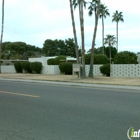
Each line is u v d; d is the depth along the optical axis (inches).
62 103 410.9
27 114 329.1
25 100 444.5
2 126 271.9
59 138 227.8
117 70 1137.4
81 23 1013.8
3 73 1585.9
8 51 4114.2
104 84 772.6
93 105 390.9
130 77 1050.1
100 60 1398.9
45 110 353.7
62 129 256.7
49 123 281.4
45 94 530.9
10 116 318.7
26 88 664.4
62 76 1168.8
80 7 1016.2
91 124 274.8
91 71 1047.6
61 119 299.6
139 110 349.7
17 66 1654.8
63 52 4220.0
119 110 350.3
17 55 3870.6
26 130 255.3
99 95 517.0
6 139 228.2
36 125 273.7
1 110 356.5
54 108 367.9
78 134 239.0
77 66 1029.2
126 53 1307.8
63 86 738.8
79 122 284.2
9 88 662.5
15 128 263.4
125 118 301.6
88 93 552.4
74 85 766.5
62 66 1376.7
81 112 338.3
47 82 879.1
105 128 258.5
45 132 247.3
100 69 1195.3
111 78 1005.8
